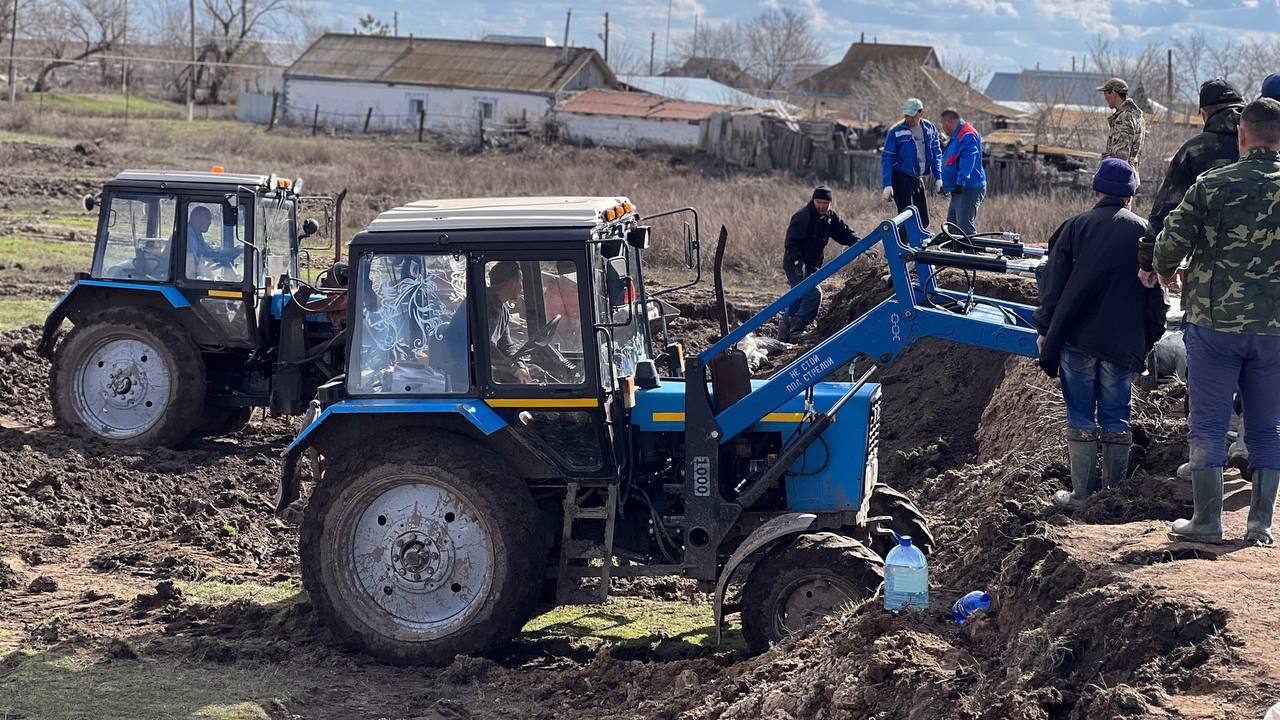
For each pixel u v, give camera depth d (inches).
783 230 827.4
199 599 322.3
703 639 301.0
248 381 476.4
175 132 1955.0
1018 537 274.2
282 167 1464.1
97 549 367.6
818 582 265.9
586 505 291.4
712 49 4362.7
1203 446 231.8
